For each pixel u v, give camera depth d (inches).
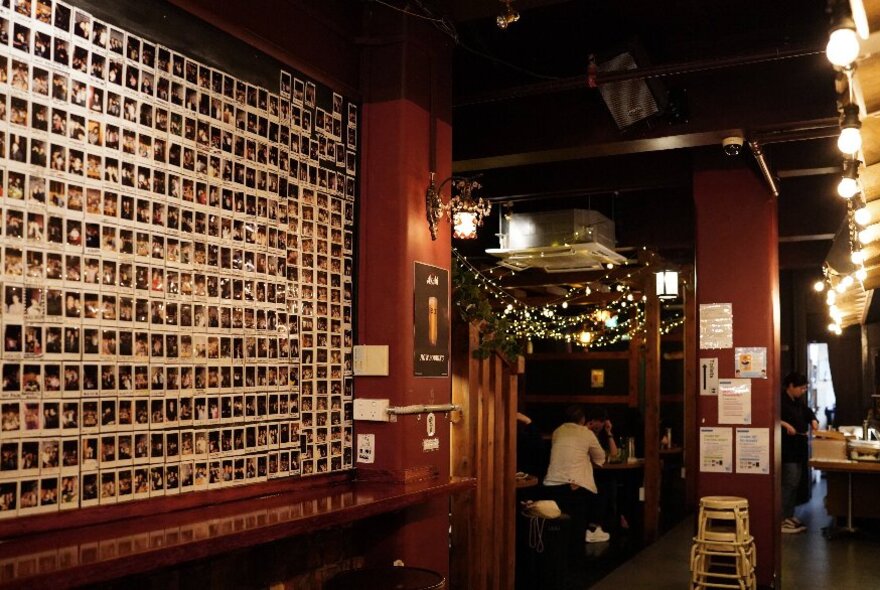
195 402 144.6
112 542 113.5
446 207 200.5
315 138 177.9
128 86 134.9
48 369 120.3
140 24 137.4
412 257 187.6
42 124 121.1
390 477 182.1
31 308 118.5
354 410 185.2
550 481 366.0
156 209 138.9
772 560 269.1
